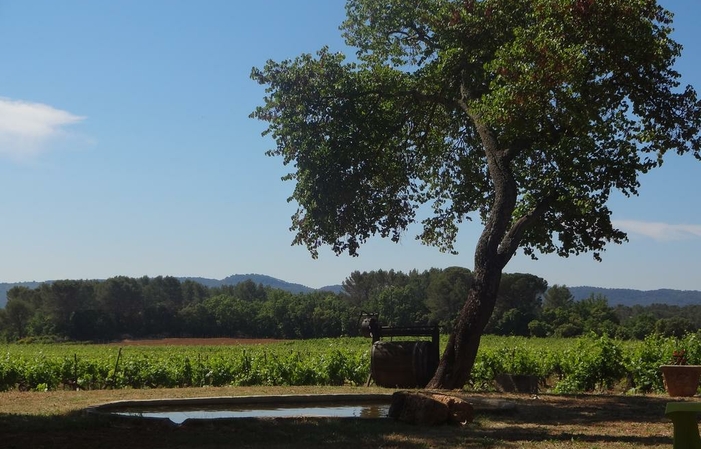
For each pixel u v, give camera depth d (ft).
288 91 65.72
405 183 73.77
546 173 60.03
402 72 68.80
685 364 55.98
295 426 31.50
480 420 34.81
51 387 71.61
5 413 35.12
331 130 66.03
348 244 70.38
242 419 32.65
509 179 55.72
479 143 72.38
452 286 301.02
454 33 62.59
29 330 300.61
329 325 299.58
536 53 50.26
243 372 75.31
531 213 56.59
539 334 245.04
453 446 27.17
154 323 308.60
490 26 60.59
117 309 351.25
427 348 55.36
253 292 456.45
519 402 43.45
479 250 54.70
